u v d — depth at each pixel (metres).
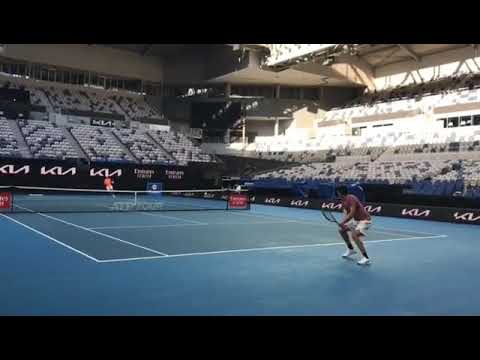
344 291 6.65
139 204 25.64
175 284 6.80
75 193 32.25
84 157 34.41
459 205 21.30
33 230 12.77
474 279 7.79
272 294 6.34
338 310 5.64
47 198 28.45
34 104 39.12
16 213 17.89
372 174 31.75
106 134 39.47
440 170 28.78
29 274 7.23
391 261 9.48
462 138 31.97
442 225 18.42
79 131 38.41
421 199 23.05
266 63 36.38
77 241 10.91
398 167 31.70
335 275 7.80
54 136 36.19
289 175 36.69
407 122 37.84
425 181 26.33
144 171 34.66
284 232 14.12
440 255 10.49
